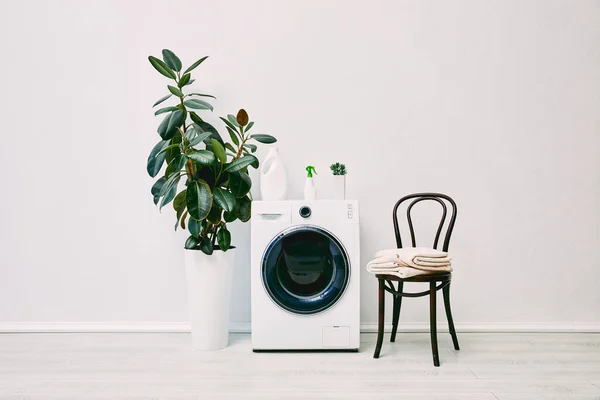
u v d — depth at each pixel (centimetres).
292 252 264
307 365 241
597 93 313
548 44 312
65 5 309
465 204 310
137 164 309
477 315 309
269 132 310
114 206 309
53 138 309
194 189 250
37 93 309
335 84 311
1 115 309
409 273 237
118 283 308
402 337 294
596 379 221
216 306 267
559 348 270
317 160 310
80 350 267
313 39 311
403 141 310
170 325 306
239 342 283
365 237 309
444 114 311
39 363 244
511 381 218
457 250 310
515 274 310
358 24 311
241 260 307
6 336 297
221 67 310
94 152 309
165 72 272
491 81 311
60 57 310
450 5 311
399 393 204
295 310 260
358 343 261
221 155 258
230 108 310
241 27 311
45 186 309
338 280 260
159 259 309
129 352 263
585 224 311
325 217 262
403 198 281
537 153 312
